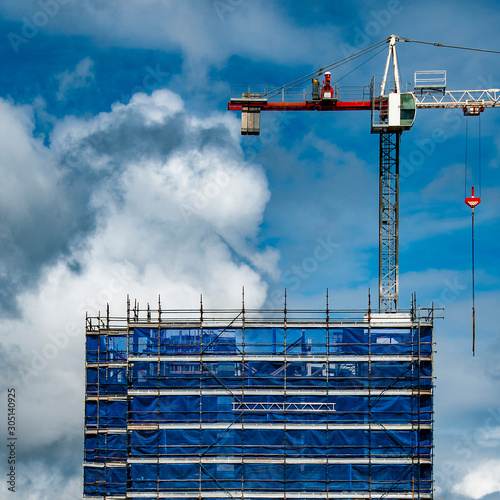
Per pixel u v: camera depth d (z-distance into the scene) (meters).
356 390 82.56
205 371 84.00
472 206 104.44
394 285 109.44
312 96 111.62
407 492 81.81
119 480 88.62
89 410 91.69
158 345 83.50
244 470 82.50
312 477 82.31
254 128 113.25
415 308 84.00
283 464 82.38
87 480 90.31
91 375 91.75
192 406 83.56
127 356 84.94
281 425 82.56
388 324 83.44
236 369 84.50
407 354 82.94
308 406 83.00
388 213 110.12
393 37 112.19
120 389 90.88
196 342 84.62
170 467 83.00
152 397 83.69
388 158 110.50
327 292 83.88
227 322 84.19
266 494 82.19
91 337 92.38
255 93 112.75
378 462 81.94
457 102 110.75
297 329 83.75
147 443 83.25
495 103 110.44
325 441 82.44
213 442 83.00
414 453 82.06
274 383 83.25
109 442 90.12
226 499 82.56
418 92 110.81
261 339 83.75
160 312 84.44
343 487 82.06
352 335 83.44
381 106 109.31
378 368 83.00
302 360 82.69
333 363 83.75
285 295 84.31
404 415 82.44
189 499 82.62
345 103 112.31
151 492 82.81
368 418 82.62
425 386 82.81
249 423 82.81
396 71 111.19
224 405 83.50
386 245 109.94
